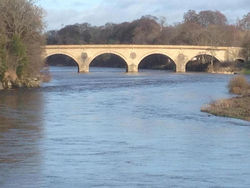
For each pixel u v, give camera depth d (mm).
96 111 59844
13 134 42719
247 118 53625
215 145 38656
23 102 68500
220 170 30906
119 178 28984
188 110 61594
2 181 28250
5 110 59188
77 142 39469
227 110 59500
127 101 72375
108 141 40062
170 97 79125
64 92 86562
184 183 28047
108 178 28969
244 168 31422
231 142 39938
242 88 89125
